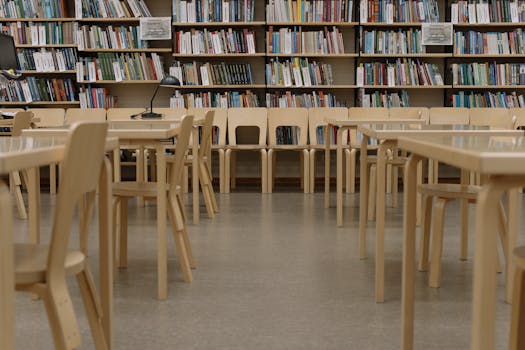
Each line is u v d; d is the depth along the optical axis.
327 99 7.23
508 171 1.06
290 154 7.48
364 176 3.48
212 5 7.11
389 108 6.72
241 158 7.56
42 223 4.59
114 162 5.27
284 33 7.13
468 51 7.16
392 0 7.09
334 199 6.01
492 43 7.13
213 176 7.46
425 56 7.16
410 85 7.16
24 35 7.09
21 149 1.33
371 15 7.09
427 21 7.11
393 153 5.27
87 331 2.35
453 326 2.43
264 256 3.61
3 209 1.18
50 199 5.88
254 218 4.89
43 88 7.15
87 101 7.21
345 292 2.88
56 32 7.11
